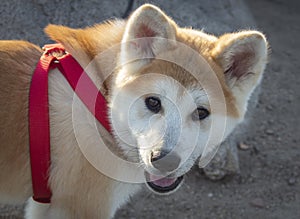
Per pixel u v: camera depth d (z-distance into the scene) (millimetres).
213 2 1779
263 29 2227
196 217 1422
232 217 1430
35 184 1117
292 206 1465
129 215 1408
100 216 1142
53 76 1114
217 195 1479
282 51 2098
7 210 1340
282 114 1754
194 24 1658
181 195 1465
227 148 1496
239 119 1139
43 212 1149
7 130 1102
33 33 1477
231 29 1723
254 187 1507
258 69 1122
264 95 1826
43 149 1096
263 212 1447
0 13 1480
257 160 1583
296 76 1948
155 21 1084
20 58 1125
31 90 1095
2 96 1100
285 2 2477
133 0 1574
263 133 1673
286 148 1630
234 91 1129
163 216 1415
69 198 1128
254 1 2459
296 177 1539
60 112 1101
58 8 1522
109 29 1145
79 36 1140
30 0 1513
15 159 1118
